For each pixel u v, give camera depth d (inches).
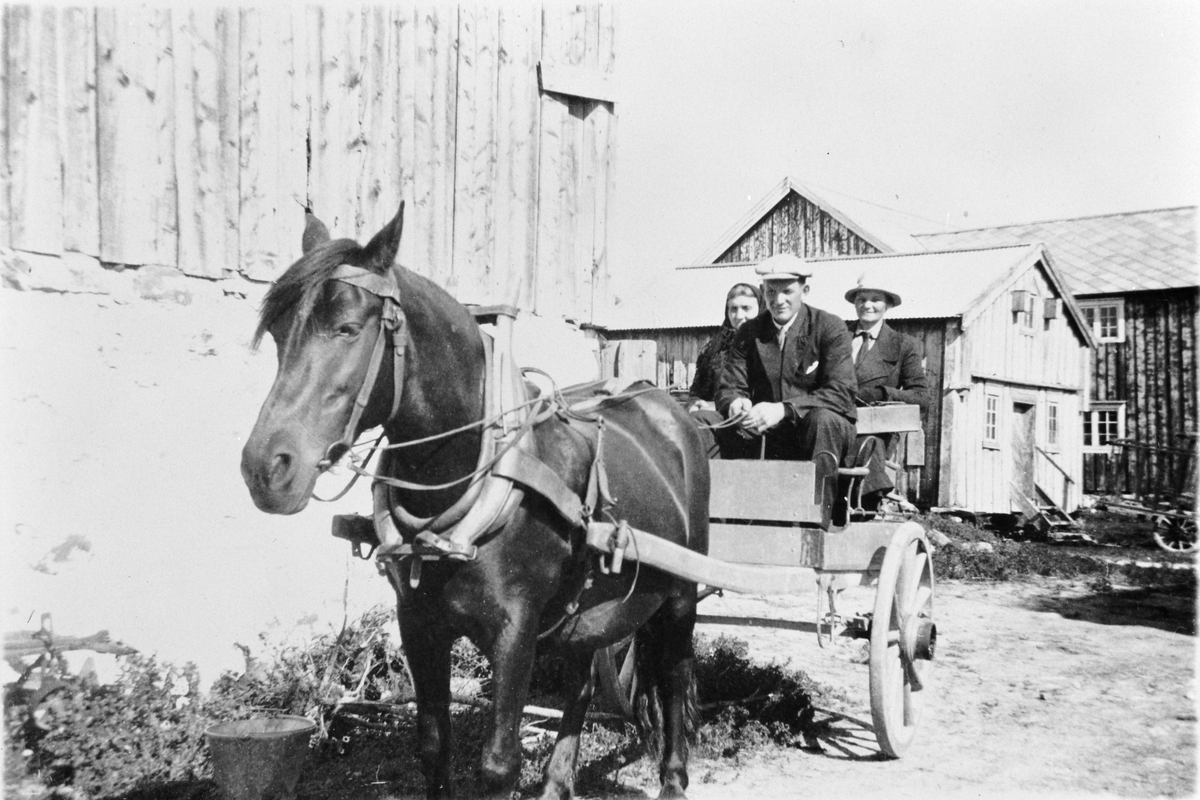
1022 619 368.8
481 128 270.1
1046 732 207.8
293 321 101.4
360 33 238.7
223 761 131.6
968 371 718.5
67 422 181.6
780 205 1049.5
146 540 191.3
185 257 203.3
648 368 811.4
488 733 115.6
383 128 244.2
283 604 215.9
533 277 286.5
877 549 195.9
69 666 173.0
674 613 160.9
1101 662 284.7
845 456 188.7
